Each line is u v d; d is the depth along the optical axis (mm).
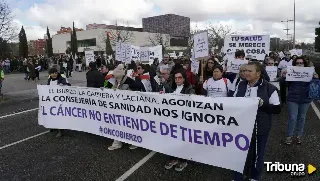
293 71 5469
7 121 8367
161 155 5270
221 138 4074
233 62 6816
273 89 3662
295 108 5562
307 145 5633
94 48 74125
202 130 4258
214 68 4887
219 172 4551
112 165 4895
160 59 14961
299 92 5484
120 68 5707
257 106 3662
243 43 9094
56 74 6578
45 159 5270
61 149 5750
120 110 5352
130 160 5082
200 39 7094
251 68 3684
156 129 4848
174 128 4598
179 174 4500
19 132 7098
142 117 5012
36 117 8781
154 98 4754
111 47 63719
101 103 5676
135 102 5066
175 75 4785
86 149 5699
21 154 5562
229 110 3926
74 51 65188
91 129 6012
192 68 8906
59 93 6375
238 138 3914
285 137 6141
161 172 4578
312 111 8672
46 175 4617
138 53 13297
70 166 4918
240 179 4016
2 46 26359
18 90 15469
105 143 6008
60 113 6457
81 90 5961
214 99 4055
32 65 20984
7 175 4668
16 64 31484
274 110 3605
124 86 5695
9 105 11211
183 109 4426
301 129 5672
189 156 4453
